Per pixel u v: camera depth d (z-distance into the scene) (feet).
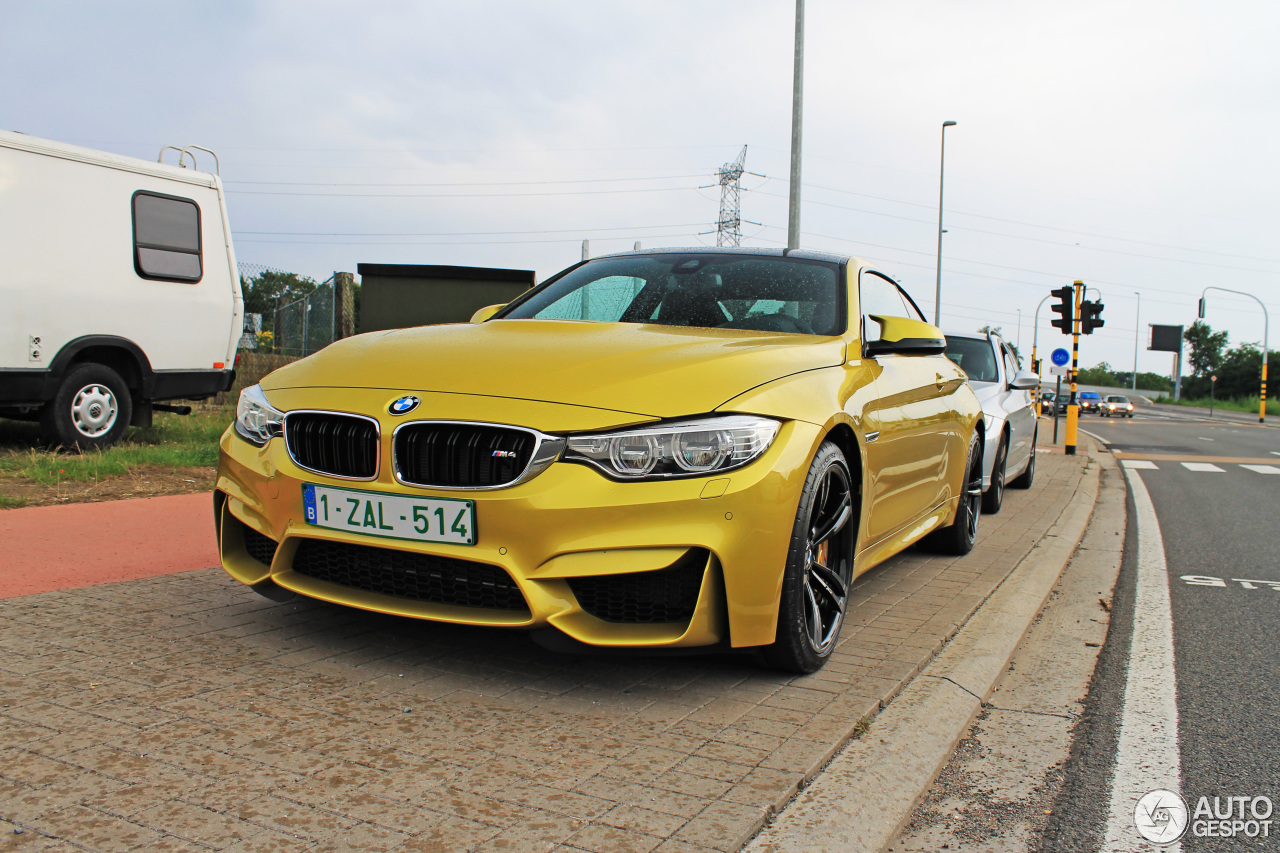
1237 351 310.24
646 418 8.20
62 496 18.40
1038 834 6.86
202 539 15.02
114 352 24.86
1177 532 23.08
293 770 6.74
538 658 9.59
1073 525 22.25
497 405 8.34
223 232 27.45
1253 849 6.76
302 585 9.02
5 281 21.79
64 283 23.00
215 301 27.09
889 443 11.49
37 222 22.45
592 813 6.30
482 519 8.09
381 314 40.29
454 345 9.71
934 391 14.23
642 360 8.98
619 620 8.35
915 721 8.53
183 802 6.17
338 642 9.77
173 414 32.53
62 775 6.47
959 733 8.55
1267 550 20.47
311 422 8.97
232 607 10.90
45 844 5.56
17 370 22.08
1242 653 12.00
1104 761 8.32
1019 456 28.14
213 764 6.77
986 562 16.84
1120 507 27.94
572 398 8.34
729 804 6.53
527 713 8.11
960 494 16.49
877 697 8.90
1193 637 12.76
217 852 5.57
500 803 6.39
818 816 6.56
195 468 22.81
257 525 9.28
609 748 7.43
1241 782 7.96
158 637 9.68
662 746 7.52
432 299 40.09
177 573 12.59
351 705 8.06
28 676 8.39
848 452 10.42
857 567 11.09
